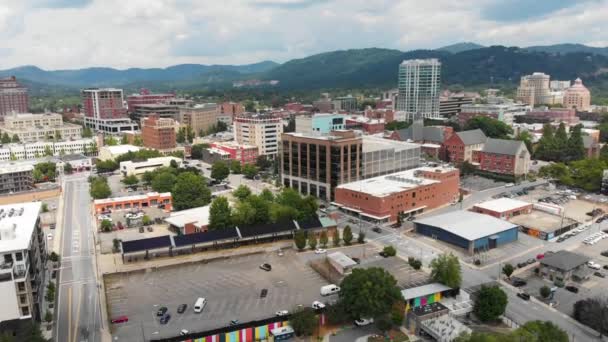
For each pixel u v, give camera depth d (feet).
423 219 577.43
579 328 358.64
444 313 372.58
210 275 457.68
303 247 517.55
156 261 491.72
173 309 389.39
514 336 308.81
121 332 354.54
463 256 501.56
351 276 368.68
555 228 567.59
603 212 646.74
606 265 471.21
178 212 633.61
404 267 464.65
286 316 355.56
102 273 463.42
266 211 574.56
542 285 432.66
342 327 363.76
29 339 311.47
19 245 352.28
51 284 406.62
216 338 339.98
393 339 345.51
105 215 645.10
